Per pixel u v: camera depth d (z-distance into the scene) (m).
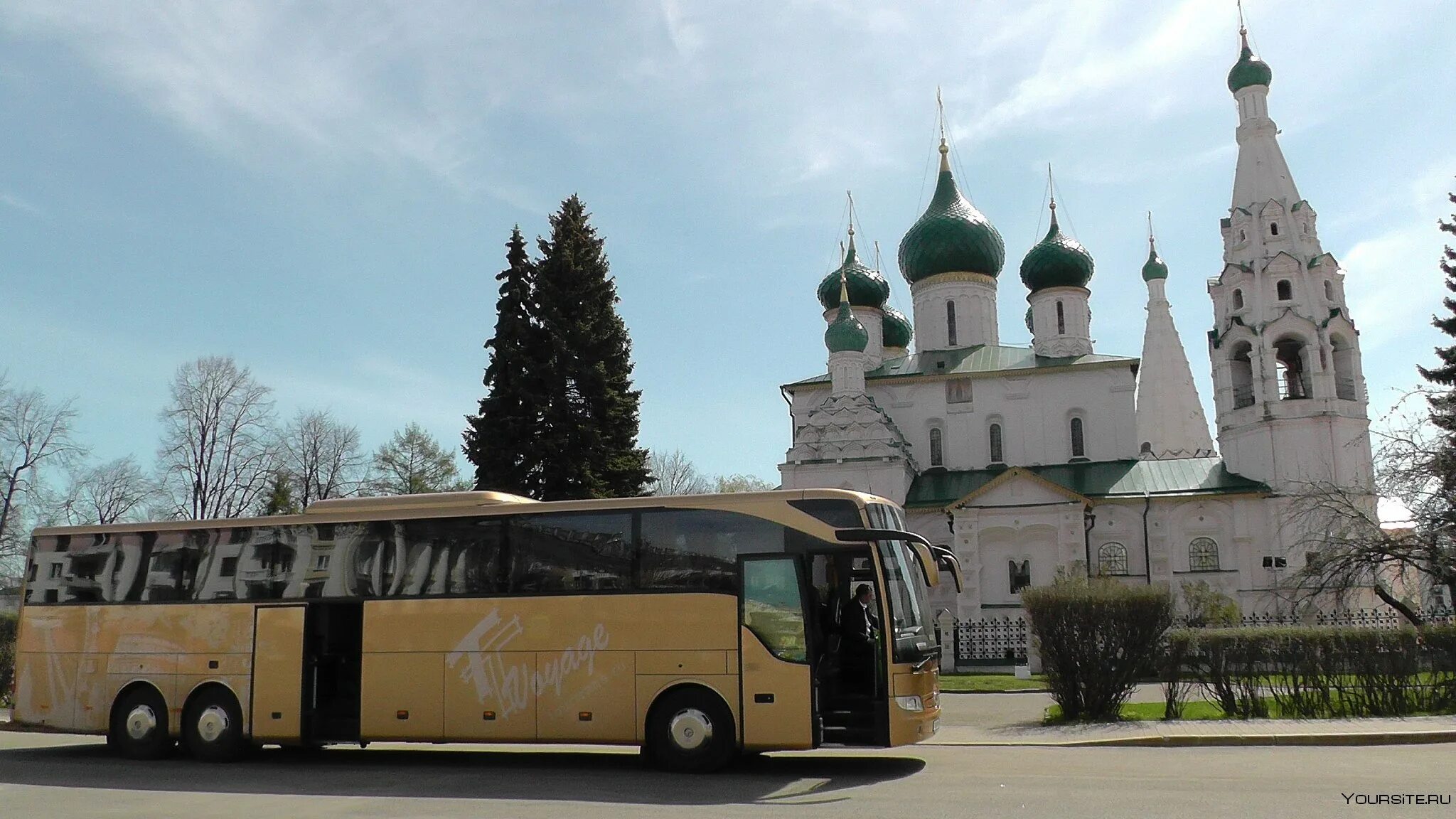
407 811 12.10
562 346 40.06
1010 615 48.09
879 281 62.06
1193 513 48.25
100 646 18.06
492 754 18.27
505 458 39.00
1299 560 45.91
